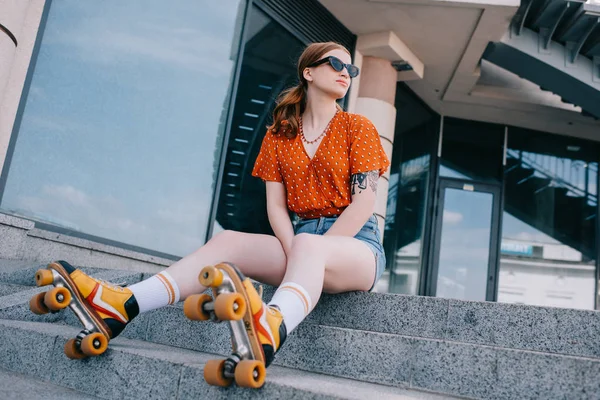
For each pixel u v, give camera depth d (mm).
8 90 3467
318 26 6156
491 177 8500
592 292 8195
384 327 1940
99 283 1646
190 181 4652
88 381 1680
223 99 4953
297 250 1649
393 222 7609
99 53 4020
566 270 8266
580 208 8500
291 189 2018
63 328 2088
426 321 1892
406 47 6809
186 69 4645
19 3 3441
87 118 3941
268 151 2084
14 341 1924
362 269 1832
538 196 8508
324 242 1699
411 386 1608
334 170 1926
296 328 1822
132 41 4242
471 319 1838
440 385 1575
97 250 3908
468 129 8656
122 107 4164
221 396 1401
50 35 3713
